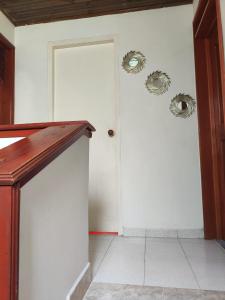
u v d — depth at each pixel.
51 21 2.88
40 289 0.86
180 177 2.49
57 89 2.91
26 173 0.70
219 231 2.38
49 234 0.94
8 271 0.64
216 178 2.42
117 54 2.70
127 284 1.47
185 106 2.53
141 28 2.68
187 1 2.58
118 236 2.51
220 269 1.68
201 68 2.51
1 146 1.38
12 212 0.66
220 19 1.82
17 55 2.93
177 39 2.60
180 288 1.42
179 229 2.44
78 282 1.26
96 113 2.82
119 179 2.58
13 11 2.72
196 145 2.49
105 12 2.75
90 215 2.72
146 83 2.62
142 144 2.58
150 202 2.51
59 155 1.04
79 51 2.91
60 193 1.06
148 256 1.94
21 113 2.86
